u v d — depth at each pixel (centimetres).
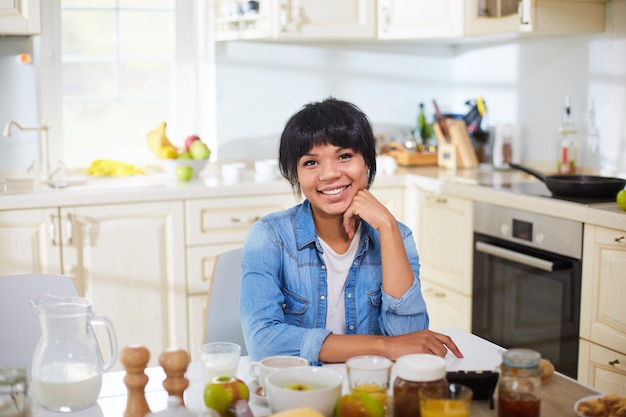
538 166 383
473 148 407
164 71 400
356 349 158
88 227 329
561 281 285
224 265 206
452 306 348
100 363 139
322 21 370
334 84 418
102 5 384
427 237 362
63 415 132
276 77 407
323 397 125
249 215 351
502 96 405
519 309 308
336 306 181
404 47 428
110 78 391
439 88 439
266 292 172
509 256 304
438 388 123
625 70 333
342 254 181
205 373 139
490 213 321
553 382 145
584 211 272
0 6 323
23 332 182
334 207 174
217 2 392
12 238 321
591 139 352
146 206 335
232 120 402
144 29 393
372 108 427
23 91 367
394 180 372
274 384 132
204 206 343
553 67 371
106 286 335
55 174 373
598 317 271
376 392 127
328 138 170
